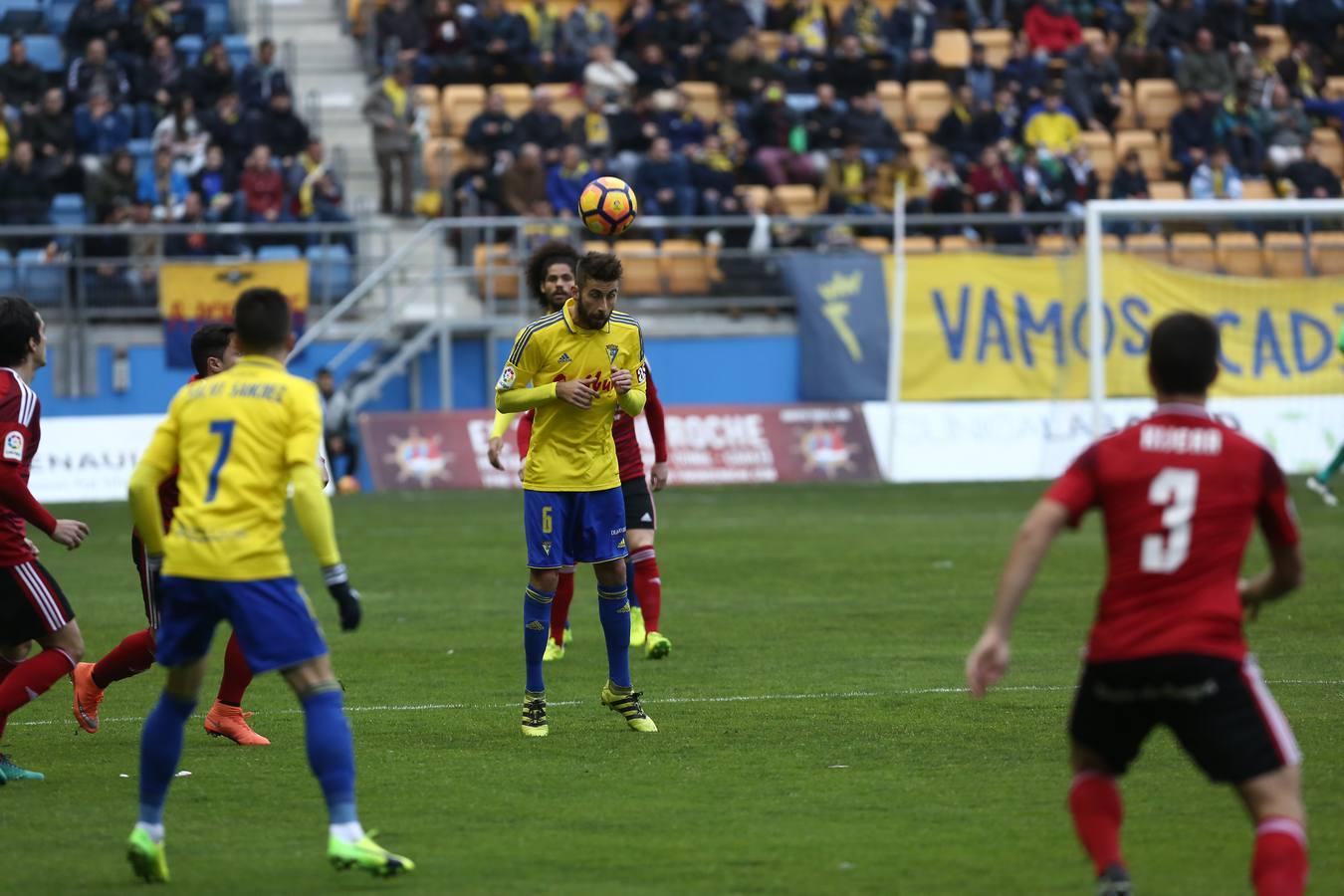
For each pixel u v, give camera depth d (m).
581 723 29.00
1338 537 56.94
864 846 20.50
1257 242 91.62
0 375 24.66
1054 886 18.70
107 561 54.94
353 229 83.25
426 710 30.33
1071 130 97.62
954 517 65.62
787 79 98.00
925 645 37.22
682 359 87.75
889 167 92.00
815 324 87.06
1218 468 16.72
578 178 88.19
